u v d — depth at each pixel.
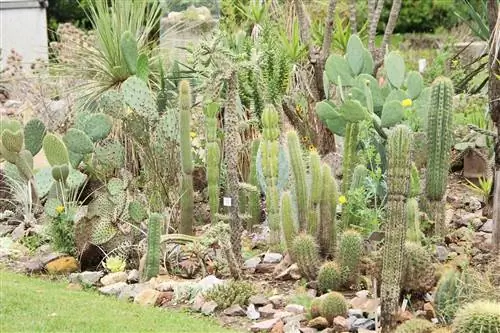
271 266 7.70
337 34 11.60
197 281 7.36
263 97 9.67
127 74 11.07
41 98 11.84
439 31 25.64
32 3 20.05
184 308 6.84
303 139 10.28
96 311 6.47
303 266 7.21
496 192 7.68
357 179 7.92
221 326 6.43
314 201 7.51
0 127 9.59
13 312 6.30
